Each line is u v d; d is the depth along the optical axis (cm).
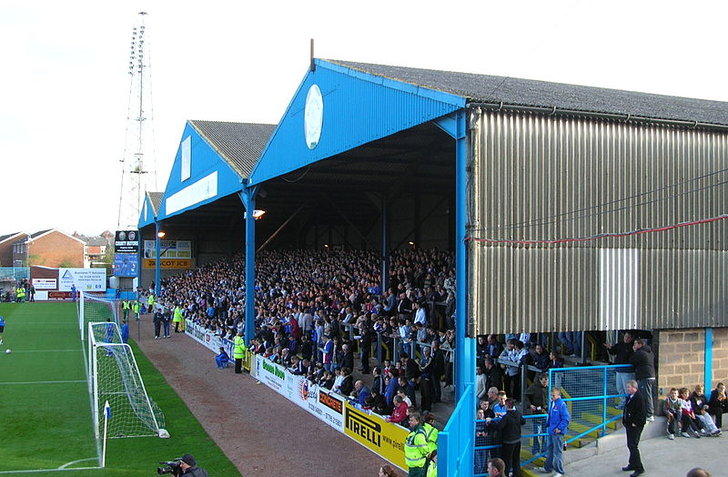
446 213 3006
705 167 1405
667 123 1350
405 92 1420
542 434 1236
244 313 3000
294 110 2144
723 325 1424
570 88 1958
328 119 1852
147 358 2917
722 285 1423
